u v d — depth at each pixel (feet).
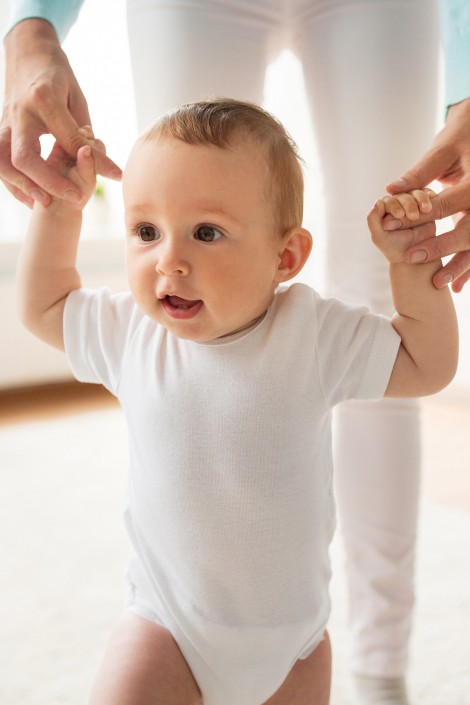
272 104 6.28
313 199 8.48
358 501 3.93
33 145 3.09
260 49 3.70
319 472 2.96
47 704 4.05
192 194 2.66
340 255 3.86
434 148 3.03
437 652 4.52
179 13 3.51
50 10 3.40
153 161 2.71
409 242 2.83
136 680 2.83
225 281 2.70
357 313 2.99
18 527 6.19
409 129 3.69
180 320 2.74
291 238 2.93
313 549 2.97
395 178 3.71
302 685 3.08
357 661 3.96
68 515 6.43
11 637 4.65
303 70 3.86
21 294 3.24
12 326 9.83
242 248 2.72
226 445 2.83
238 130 2.74
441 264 2.92
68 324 3.19
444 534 6.00
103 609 4.97
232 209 2.68
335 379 2.92
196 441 2.86
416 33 3.63
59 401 10.12
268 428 2.82
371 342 2.93
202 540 2.89
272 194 2.80
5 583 5.29
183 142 2.69
